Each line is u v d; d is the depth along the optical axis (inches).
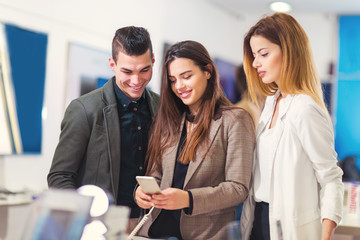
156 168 67.1
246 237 62.5
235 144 60.4
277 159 58.0
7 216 32.5
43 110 140.3
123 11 169.9
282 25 58.1
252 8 239.8
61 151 67.7
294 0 223.0
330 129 56.9
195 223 60.4
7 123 129.9
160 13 190.2
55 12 143.1
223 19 238.1
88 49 154.9
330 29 240.5
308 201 56.7
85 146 68.7
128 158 71.4
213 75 63.6
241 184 58.9
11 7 130.1
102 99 70.4
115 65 69.5
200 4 217.6
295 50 57.8
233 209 62.4
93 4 156.3
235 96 239.0
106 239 38.5
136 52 66.4
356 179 191.3
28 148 135.9
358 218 79.4
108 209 41.4
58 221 31.8
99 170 68.3
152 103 75.3
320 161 55.4
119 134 69.6
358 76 235.1
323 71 239.9
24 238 31.5
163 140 66.0
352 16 237.8
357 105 233.9
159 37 189.9
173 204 56.2
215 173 61.4
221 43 237.9
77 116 68.4
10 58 130.0
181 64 61.7
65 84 146.9
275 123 61.7
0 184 127.3
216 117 62.7
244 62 64.7
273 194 58.1
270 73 59.4
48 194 33.2
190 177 61.0
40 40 138.6
